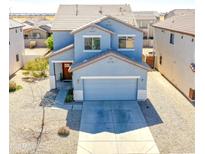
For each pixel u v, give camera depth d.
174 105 19.78
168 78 26.86
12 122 16.69
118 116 17.81
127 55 22.70
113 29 21.95
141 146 13.82
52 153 13.05
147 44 50.22
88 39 21.45
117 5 30.86
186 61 21.23
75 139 14.56
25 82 26.25
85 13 28.42
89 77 20.30
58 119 17.25
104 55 19.73
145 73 20.27
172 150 13.38
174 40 24.53
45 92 23.00
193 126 16.14
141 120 17.12
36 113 18.25
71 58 23.16
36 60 29.72
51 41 38.38
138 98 20.88
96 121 17.02
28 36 50.75
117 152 13.24
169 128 15.90
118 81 20.58
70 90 23.38
